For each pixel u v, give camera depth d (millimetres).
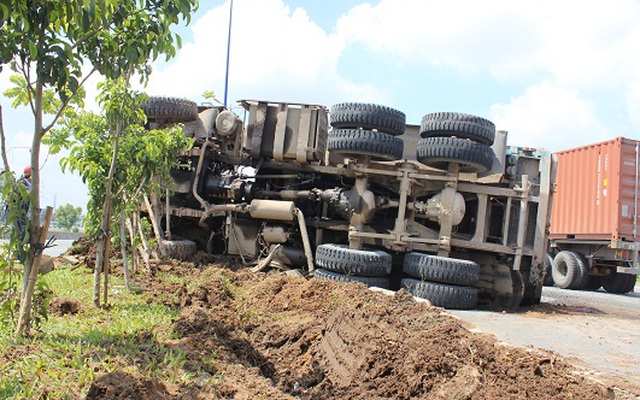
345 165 11898
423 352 5203
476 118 10562
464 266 9992
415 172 11109
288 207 11844
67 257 11047
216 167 13586
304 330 6945
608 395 4590
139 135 7516
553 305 12125
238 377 4688
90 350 4531
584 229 20547
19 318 4879
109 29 5156
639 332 8836
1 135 4625
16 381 3709
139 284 8797
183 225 13719
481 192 11102
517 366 4949
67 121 7176
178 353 4855
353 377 5457
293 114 12117
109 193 6715
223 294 8320
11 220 4691
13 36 4469
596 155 20328
